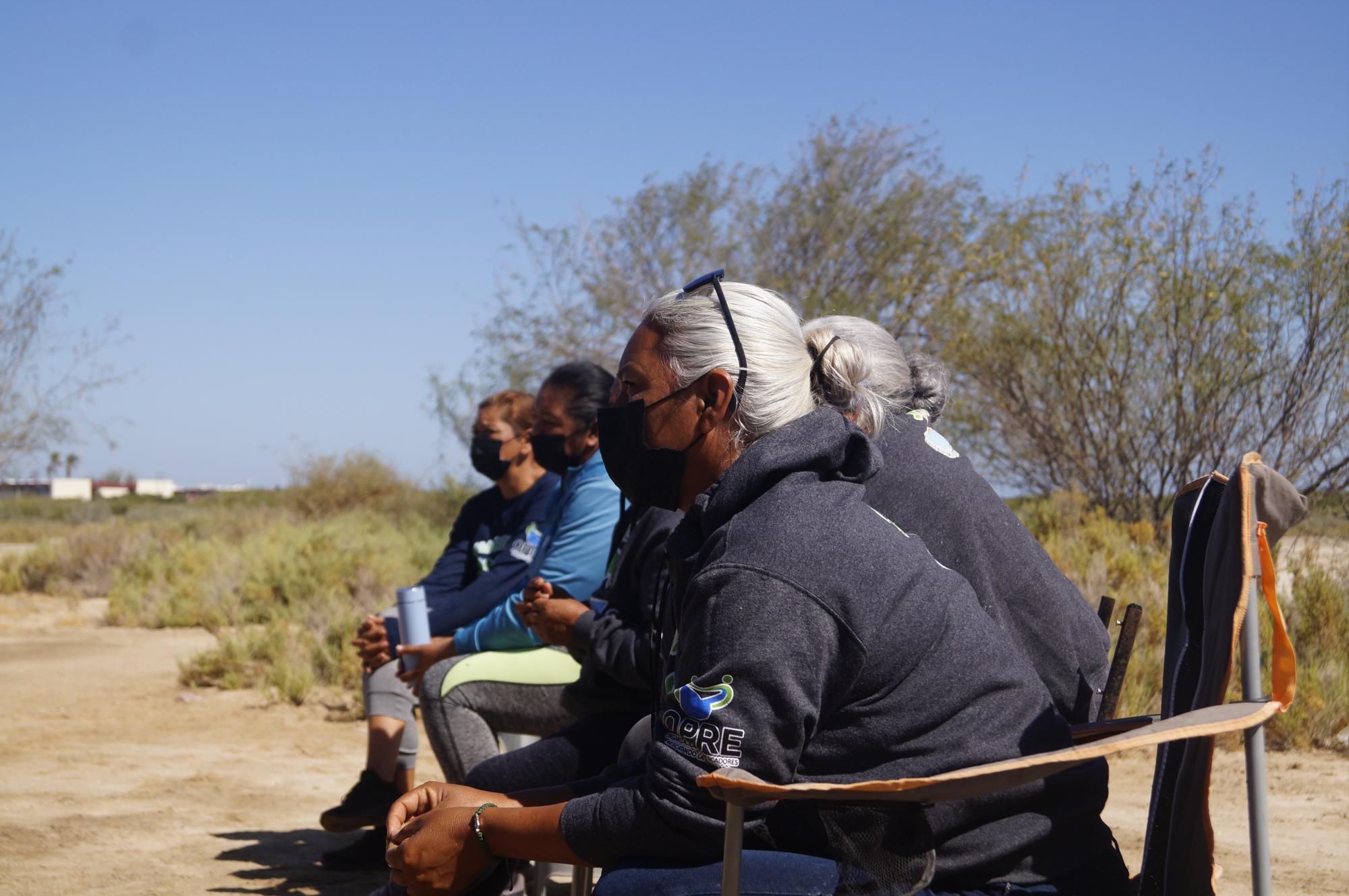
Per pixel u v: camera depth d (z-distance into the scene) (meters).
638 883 1.84
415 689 3.59
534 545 3.93
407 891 2.32
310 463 24.17
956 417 12.52
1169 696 1.95
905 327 15.70
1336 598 7.05
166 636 10.67
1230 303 10.54
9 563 15.08
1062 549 8.80
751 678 1.75
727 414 2.04
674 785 1.79
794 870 1.77
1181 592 1.93
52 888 3.71
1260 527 1.71
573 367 3.70
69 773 5.44
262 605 11.20
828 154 16.72
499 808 2.02
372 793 3.89
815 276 16.52
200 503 35.78
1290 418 10.31
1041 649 2.30
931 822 1.78
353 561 12.16
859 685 1.78
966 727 1.80
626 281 16.83
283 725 6.79
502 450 4.07
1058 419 11.69
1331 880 3.75
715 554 1.85
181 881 3.83
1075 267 11.34
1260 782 1.67
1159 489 11.03
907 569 1.83
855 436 1.98
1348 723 5.93
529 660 3.47
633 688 2.92
